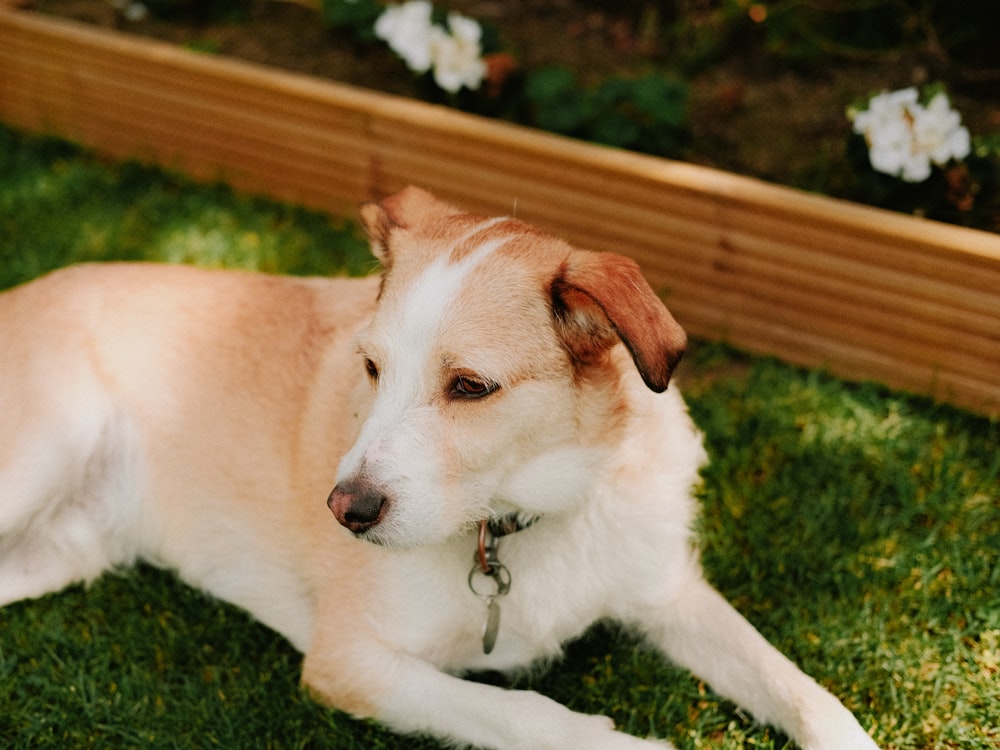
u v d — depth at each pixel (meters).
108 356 1.17
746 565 1.17
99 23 1.78
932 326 1.24
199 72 1.53
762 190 1.27
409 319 0.97
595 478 1.03
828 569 1.16
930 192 1.29
